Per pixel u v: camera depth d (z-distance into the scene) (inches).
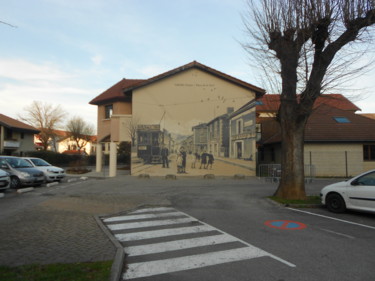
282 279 165.5
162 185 635.5
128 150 1254.3
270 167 721.6
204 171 866.8
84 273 164.6
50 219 308.8
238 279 165.9
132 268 183.8
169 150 863.1
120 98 1175.6
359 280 164.1
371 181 335.0
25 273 163.2
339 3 371.9
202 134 872.9
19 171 570.9
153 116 866.1
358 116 984.9
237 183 681.6
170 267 185.0
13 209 359.9
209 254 208.4
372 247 223.3
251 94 888.9
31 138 1603.1
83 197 464.4
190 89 879.1
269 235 256.7
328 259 197.0
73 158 1380.4
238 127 882.1
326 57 391.5
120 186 613.3
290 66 412.2
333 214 353.4
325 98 442.6
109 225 297.0
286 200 425.4
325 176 870.4
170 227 288.0
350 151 880.9
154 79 862.5
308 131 898.7
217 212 362.3
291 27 399.5
